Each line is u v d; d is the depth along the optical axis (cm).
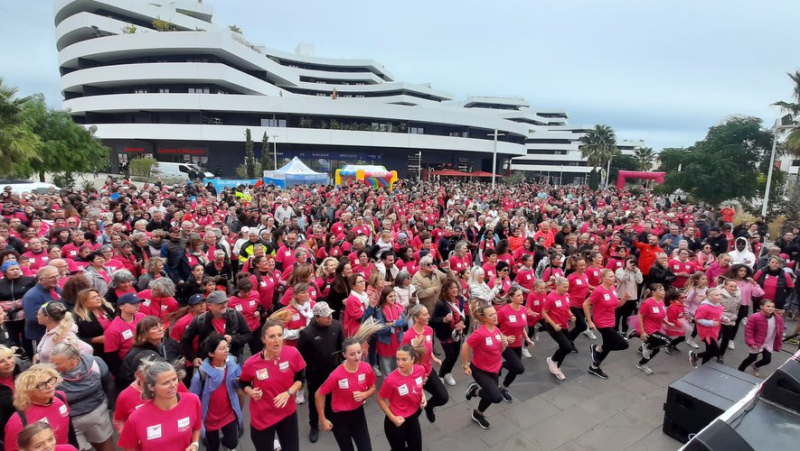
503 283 760
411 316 501
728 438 261
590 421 532
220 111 4694
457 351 608
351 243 947
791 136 2244
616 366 695
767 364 663
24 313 517
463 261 862
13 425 305
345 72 7956
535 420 532
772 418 288
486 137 6372
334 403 416
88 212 1097
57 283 529
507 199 2220
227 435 412
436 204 1850
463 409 556
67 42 5112
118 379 440
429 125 5691
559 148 9131
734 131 2670
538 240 1000
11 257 632
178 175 4091
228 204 1561
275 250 883
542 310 656
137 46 4456
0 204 1221
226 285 641
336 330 492
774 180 2531
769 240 1645
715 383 500
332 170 5244
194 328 475
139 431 318
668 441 493
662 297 664
